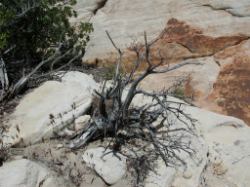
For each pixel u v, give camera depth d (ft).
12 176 17.67
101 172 19.12
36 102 21.01
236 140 22.22
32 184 17.93
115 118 20.42
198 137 21.71
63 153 19.54
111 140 20.15
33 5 24.31
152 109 22.11
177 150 20.51
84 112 20.86
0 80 22.50
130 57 27.78
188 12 28.50
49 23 25.29
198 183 19.99
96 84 23.48
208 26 27.71
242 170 21.22
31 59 25.17
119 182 19.20
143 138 20.66
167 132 21.18
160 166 19.76
